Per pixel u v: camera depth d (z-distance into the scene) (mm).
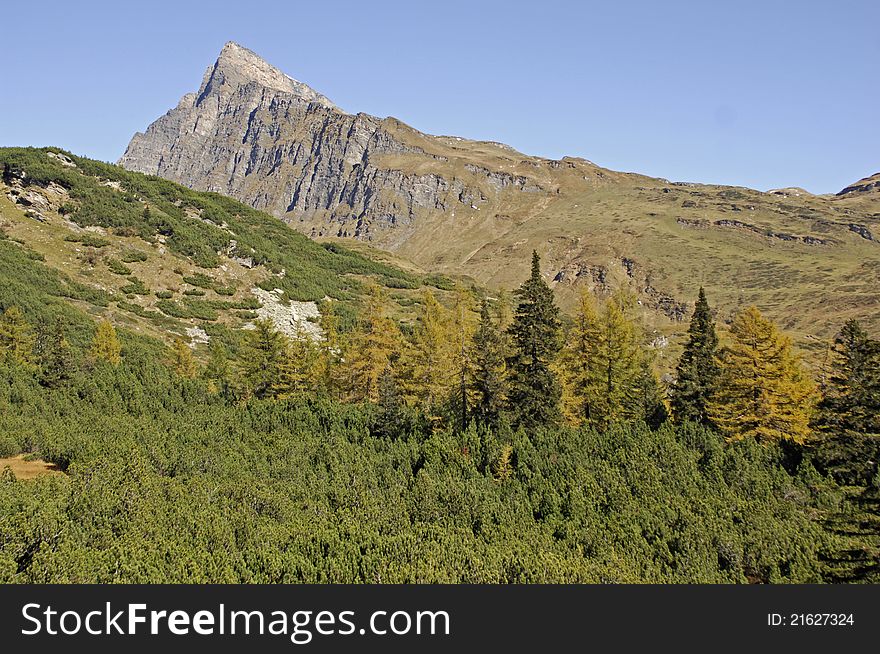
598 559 16906
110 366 40844
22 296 62094
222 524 15398
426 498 20047
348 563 13562
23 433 26297
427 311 38375
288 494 21000
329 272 126875
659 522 19875
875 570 16516
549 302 31906
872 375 23297
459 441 27328
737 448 27781
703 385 34125
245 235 120375
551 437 28266
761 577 17531
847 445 23234
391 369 38031
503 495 21984
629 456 25859
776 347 30812
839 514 19516
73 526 13961
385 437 29406
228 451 25672
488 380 31219
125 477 18062
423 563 13891
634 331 40281
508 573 14172
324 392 40250
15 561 12016
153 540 14070
